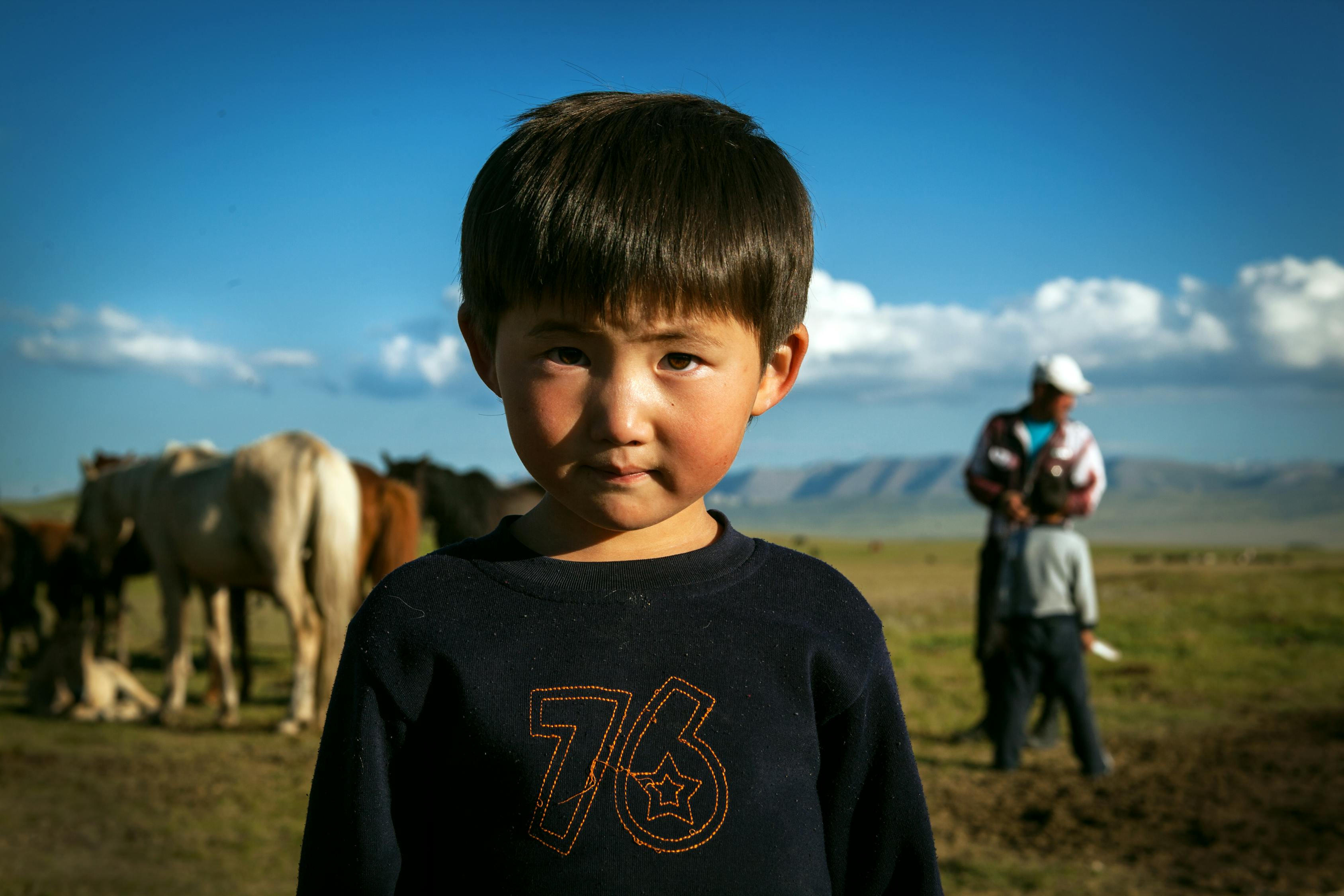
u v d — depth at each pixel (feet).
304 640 21.40
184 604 23.12
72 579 28.60
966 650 33.12
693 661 2.82
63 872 12.02
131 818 14.37
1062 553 16.69
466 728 2.72
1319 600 45.09
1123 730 20.39
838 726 3.04
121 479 25.52
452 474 25.39
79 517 26.16
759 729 2.81
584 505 2.59
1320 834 13.51
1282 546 598.75
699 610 2.90
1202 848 13.05
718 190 2.61
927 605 55.77
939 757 18.26
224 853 12.88
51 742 19.83
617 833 2.67
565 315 2.50
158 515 22.67
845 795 3.07
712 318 2.54
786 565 3.16
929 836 3.17
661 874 2.66
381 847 2.76
